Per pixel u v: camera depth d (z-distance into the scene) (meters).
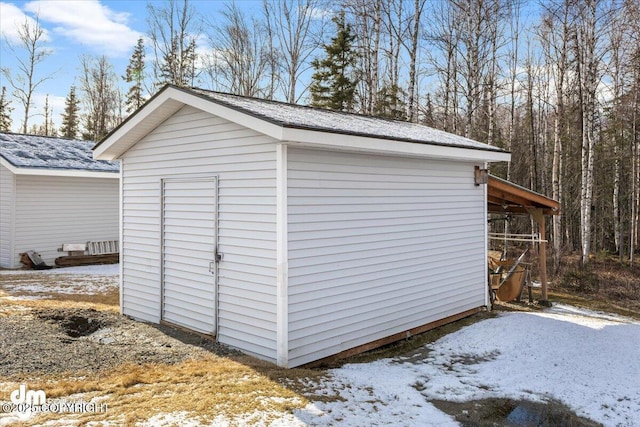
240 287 5.92
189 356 5.65
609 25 14.77
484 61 18.67
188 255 6.71
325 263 5.87
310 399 4.43
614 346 6.91
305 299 5.62
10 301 8.35
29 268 13.10
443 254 7.98
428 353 6.57
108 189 15.19
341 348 6.09
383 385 5.11
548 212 10.40
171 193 7.00
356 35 22.16
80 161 14.77
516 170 24.52
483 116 21.47
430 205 7.67
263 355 5.62
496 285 10.17
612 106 20.36
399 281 7.02
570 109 19.95
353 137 5.75
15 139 15.17
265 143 5.57
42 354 5.43
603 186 21.86
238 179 5.94
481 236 9.04
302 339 5.59
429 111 20.25
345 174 6.15
